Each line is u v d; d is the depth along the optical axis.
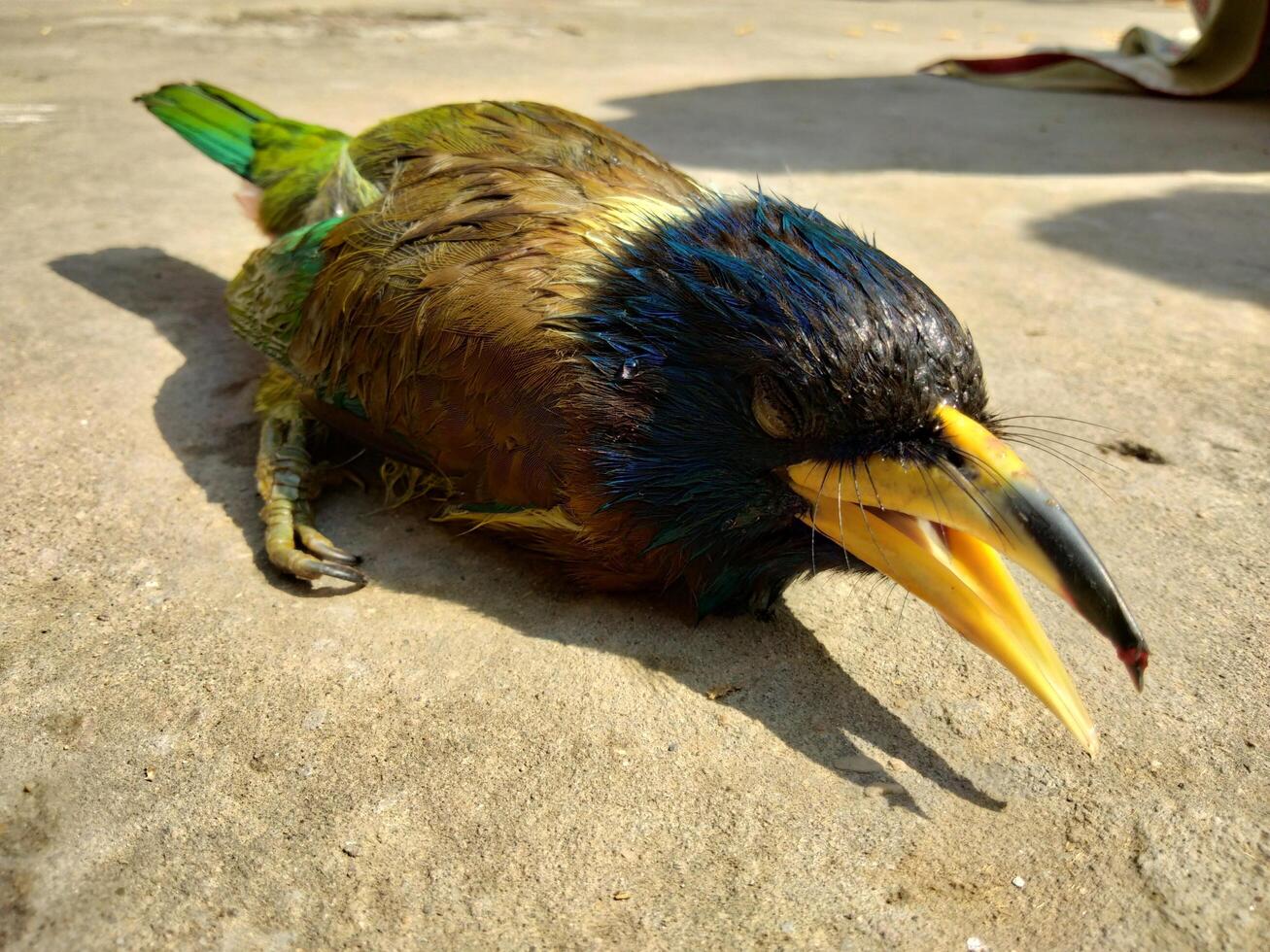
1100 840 0.12
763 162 0.37
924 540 0.14
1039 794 0.13
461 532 0.18
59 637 0.15
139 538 0.17
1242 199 0.35
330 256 0.18
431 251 0.16
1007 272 0.28
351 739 0.14
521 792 0.13
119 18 0.61
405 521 0.18
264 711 0.14
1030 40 0.71
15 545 0.17
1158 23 0.80
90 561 0.16
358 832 0.12
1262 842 0.12
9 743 0.13
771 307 0.13
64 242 0.28
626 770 0.13
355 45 0.57
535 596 0.16
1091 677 0.15
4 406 0.20
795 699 0.14
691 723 0.14
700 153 0.38
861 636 0.16
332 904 0.12
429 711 0.14
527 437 0.15
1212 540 0.18
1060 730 0.14
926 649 0.15
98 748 0.13
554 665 0.15
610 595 0.16
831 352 0.13
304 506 0.17
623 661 0.15
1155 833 0.12
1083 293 0.27
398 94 0.45
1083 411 0.22
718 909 0.12
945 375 0.13
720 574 0.15
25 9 0.64
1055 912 0.12
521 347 0.15
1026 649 0.13
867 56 0.62
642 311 0.14
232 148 0.25
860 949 0.11
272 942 0.11
